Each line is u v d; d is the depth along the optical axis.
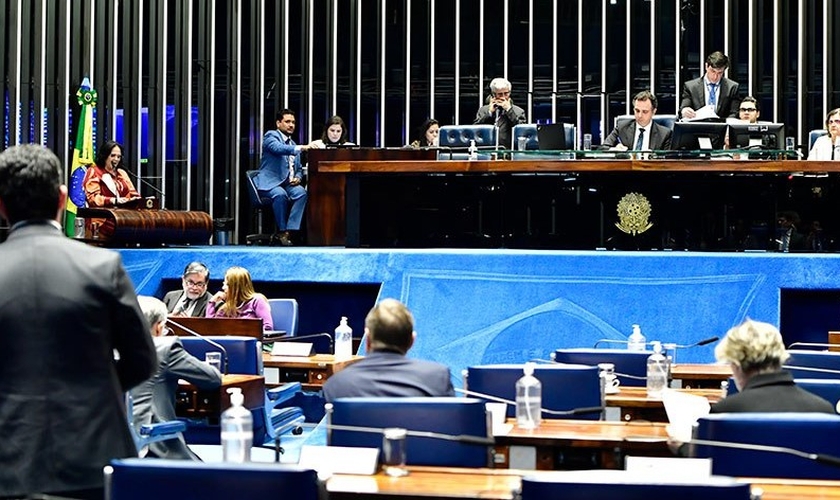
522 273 10.92
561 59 18.03
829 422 3.94
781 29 17.62
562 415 5.70
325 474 3.81
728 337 4.70
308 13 17.86
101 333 3.78
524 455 4.83
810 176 11.20
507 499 3.50
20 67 16.38
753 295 10.70
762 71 17.70
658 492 3.05
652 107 11.53
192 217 12.82
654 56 17.72
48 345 3.72
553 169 11.13
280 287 11.71
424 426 4.24
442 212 11.70
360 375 4.78
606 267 10.87
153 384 6.39
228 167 17.50
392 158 12.12
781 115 17.66
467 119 18.19
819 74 17.58
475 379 5.82
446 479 3.82
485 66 18.14
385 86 18.08
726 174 11.19
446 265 11.05
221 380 6.59
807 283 10.68
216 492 3.25
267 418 7.10
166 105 17.38
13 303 3.74
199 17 17.48
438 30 18.11
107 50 16.94
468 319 10.89
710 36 17.69
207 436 7.28
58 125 16.52
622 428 5.00
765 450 3.85
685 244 11.34
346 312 11.56
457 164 11.29
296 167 14.29
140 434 6.17
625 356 7.06
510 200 11.58
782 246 11.23
